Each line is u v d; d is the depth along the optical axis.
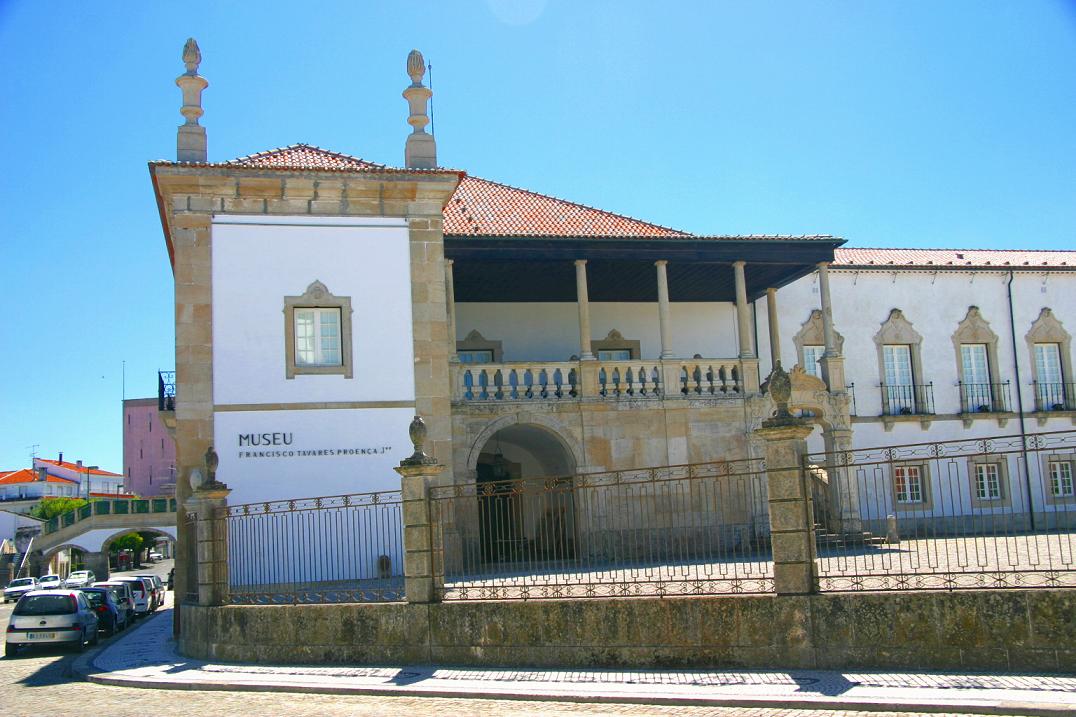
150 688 13.31
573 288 27.92
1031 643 10.56
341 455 20.33
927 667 10.91
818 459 27.69
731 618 11.74
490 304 29.06
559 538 18.45
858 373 31.05
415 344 21.05
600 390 24.11
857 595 11.27
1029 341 32.50
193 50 21.08
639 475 23.55
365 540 19.81
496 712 10.27
